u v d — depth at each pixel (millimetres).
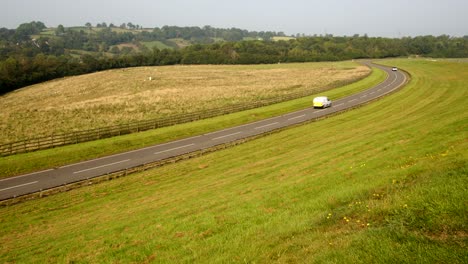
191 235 13633
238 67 153500
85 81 112438
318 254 9422
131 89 90188
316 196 15719
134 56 172625
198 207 17391
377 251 8812
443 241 8930
